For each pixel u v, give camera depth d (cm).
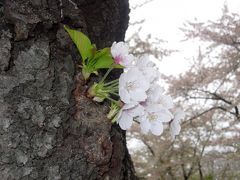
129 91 23
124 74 23
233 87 128
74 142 22
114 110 24
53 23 23
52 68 22
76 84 23
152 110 25
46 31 22
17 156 20
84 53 22
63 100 22
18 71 21
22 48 21
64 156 21
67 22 25
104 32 31
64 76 22
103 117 23
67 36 24
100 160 23
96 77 25
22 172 20
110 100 25
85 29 26
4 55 20
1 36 21
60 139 21
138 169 158
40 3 22
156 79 26
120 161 26
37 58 21
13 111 20
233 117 131
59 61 23
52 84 22
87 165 22
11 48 21
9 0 21
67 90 22
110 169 25
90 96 23
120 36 37
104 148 23
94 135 23
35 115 20
